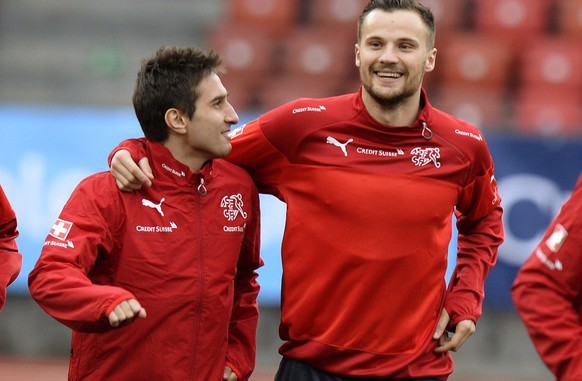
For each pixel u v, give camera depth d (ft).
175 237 44.01
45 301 41.29
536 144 99.55
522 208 99.40
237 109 121.80
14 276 47.39
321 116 46.98
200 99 44.55
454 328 48.67
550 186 99.30
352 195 46.09
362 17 46.50
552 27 137.08
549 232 37.91
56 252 42.14
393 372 46.19
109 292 39.81
